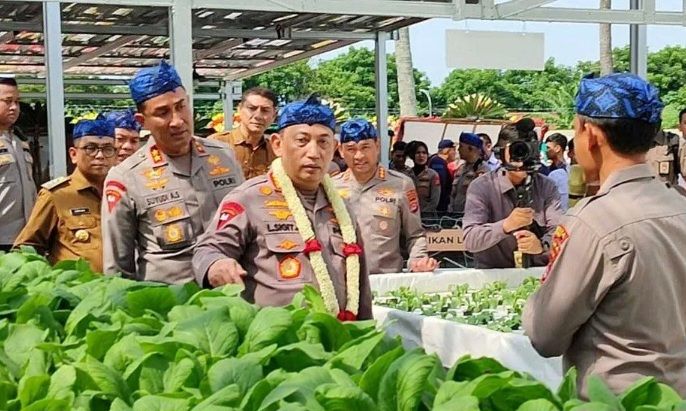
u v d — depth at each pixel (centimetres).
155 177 403
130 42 1062
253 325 210
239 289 262
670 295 243
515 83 3947
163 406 166
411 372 159
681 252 245
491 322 416
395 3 678
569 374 172
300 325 217
